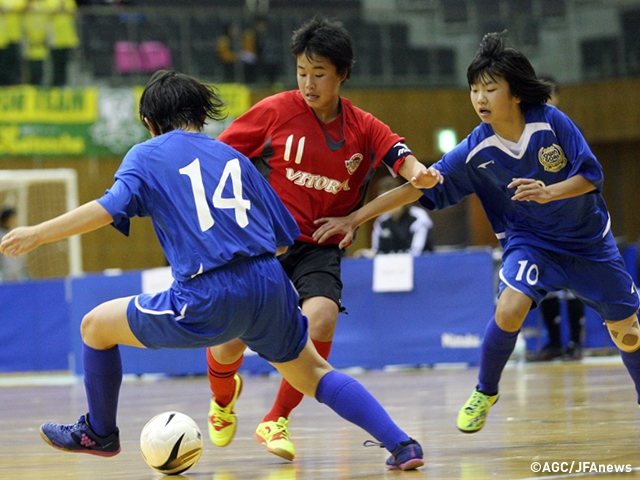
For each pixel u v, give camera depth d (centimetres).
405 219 3064
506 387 2027
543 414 1445
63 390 2650
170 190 902
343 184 1168
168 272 3000
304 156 1149
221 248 882
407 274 2833
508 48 1087
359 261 2867
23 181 4444
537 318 3100
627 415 1371
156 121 977
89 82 4934
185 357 2986
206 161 930
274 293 905
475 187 1184
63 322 3316
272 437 1087
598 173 1071
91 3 4994
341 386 942
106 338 943
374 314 2856
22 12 4809
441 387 2131
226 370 1177
